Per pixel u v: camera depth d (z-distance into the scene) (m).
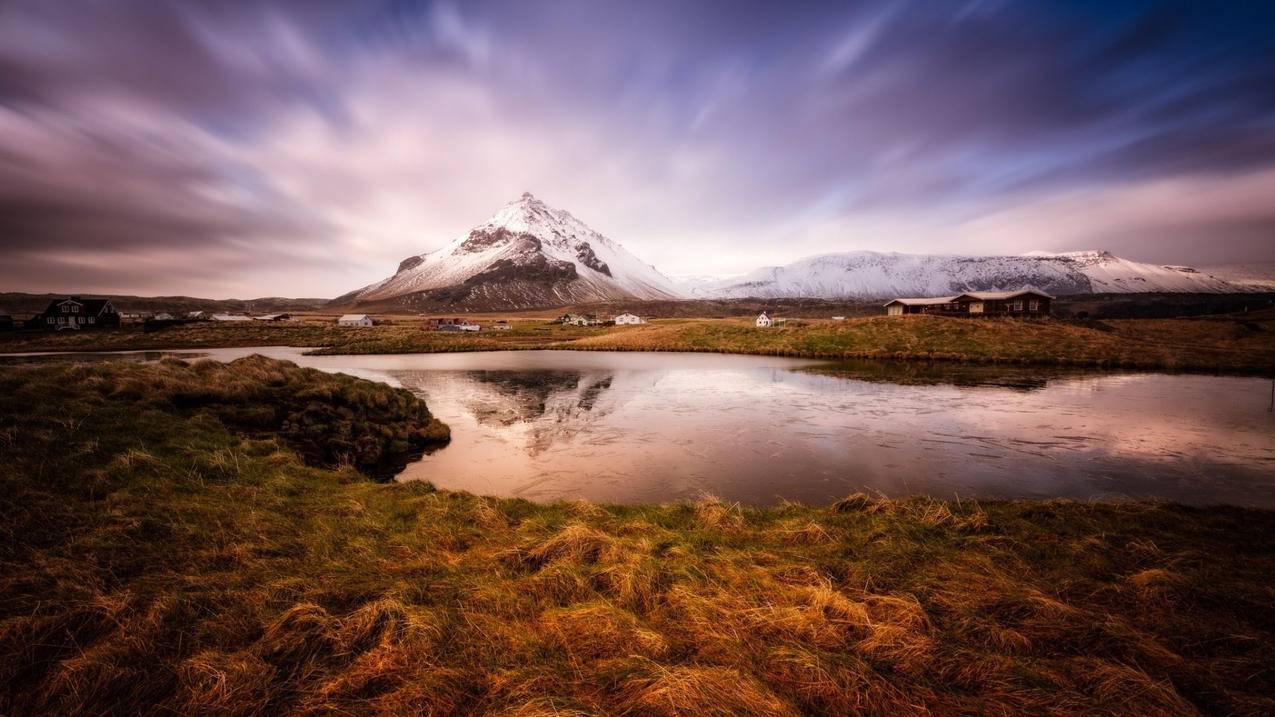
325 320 153.00
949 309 77.94
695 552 8.10
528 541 8.41
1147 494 14.38
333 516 9.34
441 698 4.58
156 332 83.75
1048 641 5.66
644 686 4.77
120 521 7.87
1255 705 4.55
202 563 6.96
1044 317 63.53
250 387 18.31
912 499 11.56
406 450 19.45
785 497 14.29
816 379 37.94
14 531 7.19
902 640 5.51
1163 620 6.10
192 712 4.32
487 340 80.62
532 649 5.33
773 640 5.58
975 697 4.71
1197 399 28.33
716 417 25.11
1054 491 14.70
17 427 10.79
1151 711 4.46
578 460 18.03
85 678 4.59
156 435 12.53
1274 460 17.52
